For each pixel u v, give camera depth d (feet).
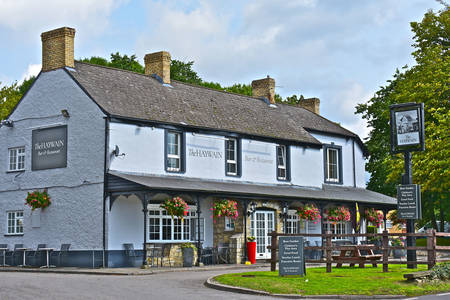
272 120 109.81
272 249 65.36
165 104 92.48
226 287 53.26
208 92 106.52
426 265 71.36
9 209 91.71
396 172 104.53
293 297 49.39
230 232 91.40
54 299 44.65
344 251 70.59
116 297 46.47
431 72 105.19
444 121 95.81
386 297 48.78
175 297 47.21
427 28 116.78
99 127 81.46
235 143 98.63
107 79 90.27
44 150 88.17
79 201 82.43
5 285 53.06
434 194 125.80
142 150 84.33
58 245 84.23
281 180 104.73
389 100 139.44
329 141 118.01
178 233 86.07
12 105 145.07
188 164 90.07
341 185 118.62
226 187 89.40
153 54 101.24
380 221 115.85
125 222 80.89
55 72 88.22
